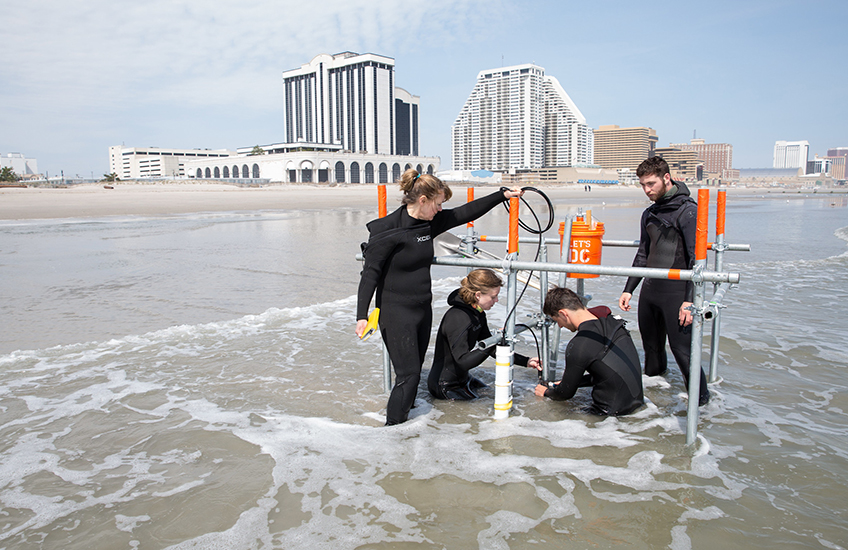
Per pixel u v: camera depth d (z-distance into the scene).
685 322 3.23
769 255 11.81
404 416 3.30
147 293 7.44
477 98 180.38
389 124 192.88
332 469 2.78
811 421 3.37
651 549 2.10
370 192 70.88
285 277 8.74
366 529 2.25
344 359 4.66
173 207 34.75
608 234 15.55
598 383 3.50
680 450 2.96
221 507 2.43
